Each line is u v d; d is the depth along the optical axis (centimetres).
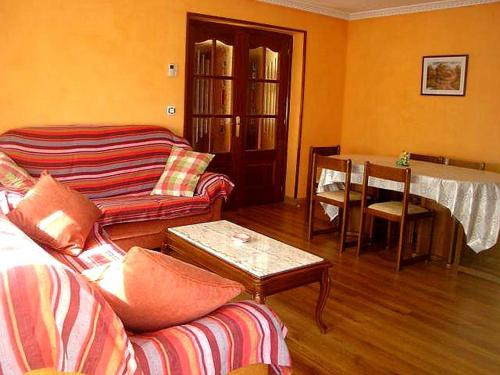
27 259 120
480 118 492
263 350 156
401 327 281
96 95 414
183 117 471
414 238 443
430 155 536
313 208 443
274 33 550
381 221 459
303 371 230
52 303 112
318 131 599
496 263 399
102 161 390
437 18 517
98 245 282
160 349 134
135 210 353
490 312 308
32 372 111
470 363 246
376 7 553
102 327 119
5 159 340
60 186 281
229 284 154
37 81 383
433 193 378
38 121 388
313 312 295
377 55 577
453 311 307
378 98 581
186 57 465
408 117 554
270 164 581
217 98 515
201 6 465
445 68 514
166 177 406
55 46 388
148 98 445
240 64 525
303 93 573
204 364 140
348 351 251
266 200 587
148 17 432
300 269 241
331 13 575
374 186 420
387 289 338
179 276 143
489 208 370
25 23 371
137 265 140
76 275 122
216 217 412
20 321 109
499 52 473
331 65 595
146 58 437
